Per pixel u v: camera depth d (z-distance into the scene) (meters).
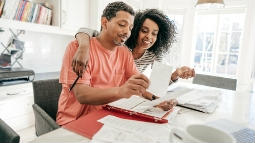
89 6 2.37
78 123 0.63
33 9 1.85
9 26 1.63
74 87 0.79
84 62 0.78
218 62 3.20
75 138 0.53
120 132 0.57
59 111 0.90
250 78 2.78
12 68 1.91
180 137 0.42
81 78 0.78
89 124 0.62
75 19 2.21
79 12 2.25
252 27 2.65
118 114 0.73
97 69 0.93
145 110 0.76
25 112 1.84
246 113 0.87
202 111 0.85
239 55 2.79
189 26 3.14
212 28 3.14
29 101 1.86
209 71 3.28
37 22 1.91
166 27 1.32
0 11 1.61
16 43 2.02
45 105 1.05
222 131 0.44
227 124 0.71
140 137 0.55
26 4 1.78
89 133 0.56
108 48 0.96
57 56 2.52
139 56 1.41
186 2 3.11
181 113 0.82
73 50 0.87
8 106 1.69
